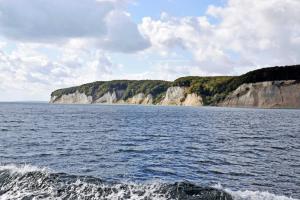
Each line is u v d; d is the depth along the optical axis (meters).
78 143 31.81
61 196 12.41
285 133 45.34
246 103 166.62
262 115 96.31
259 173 19.83
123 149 28.31
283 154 27.22
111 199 11.99
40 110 120.44
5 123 54.78
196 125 57.44
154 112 111.06
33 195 12.55
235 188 16.45
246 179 18.31
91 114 93.06
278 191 16.00
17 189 13.18
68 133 41.03
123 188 12.77
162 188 12.66
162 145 31.27
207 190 12.52
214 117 82.94
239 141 35.53
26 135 37.78
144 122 63.44
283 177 18.91
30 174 14.31
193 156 25.31
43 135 38.22
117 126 53.12
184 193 12.28
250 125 59.25
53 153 25.53
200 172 19.78
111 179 17.59
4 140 32.72
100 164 21.55
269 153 27.66
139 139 36.03
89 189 12.84
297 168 21.53
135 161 22.81
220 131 46.84
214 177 18.62
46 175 14.20
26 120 63.94
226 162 23.11
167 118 77.12
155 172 19.50
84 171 19.41
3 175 14.37
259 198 12.07
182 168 20.78
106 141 33.75
